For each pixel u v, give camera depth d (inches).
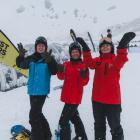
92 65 169.6
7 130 209.3
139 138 197.5
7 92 323.3
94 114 168.6
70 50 172.6
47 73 174.1
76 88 170.6
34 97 172.7
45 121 187.0
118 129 164.7
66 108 171.8
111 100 162.7
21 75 352.8
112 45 169.2
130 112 252.8
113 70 163.8
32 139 174.2
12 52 326.3
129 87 347.3
